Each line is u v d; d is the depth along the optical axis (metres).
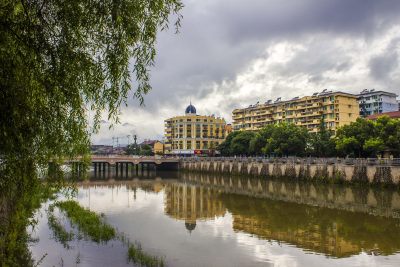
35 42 9.28
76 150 11.61
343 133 78.06
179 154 178.62
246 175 97.50
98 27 10.34
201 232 32.47
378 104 130.25
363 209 44.78
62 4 9.67
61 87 9.88
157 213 43.00
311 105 128.75
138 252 24.02
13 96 8.75
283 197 57.50
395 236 31.02
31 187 10.36
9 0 9.00
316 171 74.31
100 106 11.05
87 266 20.95
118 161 119.25
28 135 9.34
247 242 28.86
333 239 30.06
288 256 25.06
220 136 186.00
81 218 34.28
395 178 58.81
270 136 105.56
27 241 25.42
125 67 10.80
